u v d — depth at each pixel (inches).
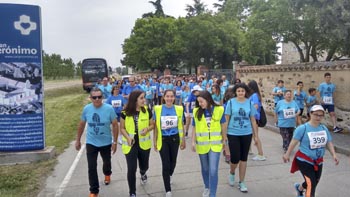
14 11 324.2
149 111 239.6
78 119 648.4
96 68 1561.3
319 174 205.0
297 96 471.5
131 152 231.8
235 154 245.3
